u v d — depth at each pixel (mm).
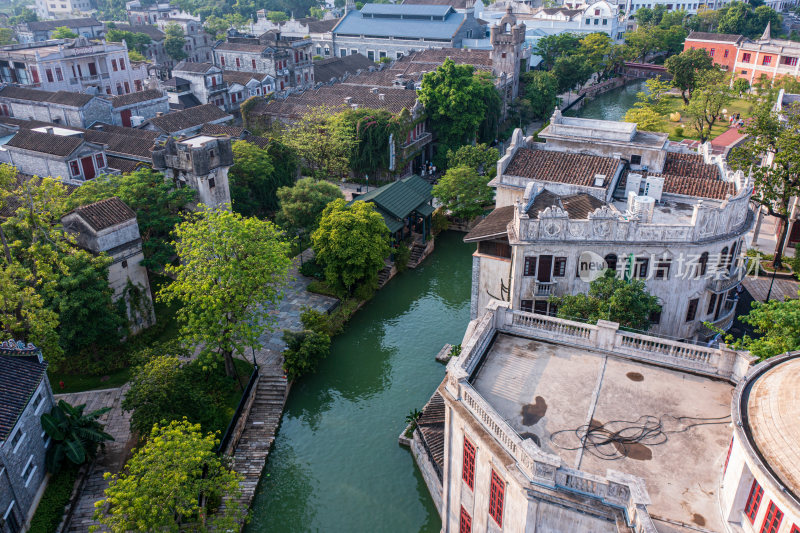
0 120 78812
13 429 31969
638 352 29594
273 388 46062
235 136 78312
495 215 49250
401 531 35375
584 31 157875
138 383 37594
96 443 37719
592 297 37688
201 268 43000
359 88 97312
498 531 24844
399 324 56094
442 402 41594
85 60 100750
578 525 21375
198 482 30656
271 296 45656
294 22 151750
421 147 89000
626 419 25891
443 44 135125
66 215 46344
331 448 41656
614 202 48906
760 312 33250
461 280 63750
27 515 33250
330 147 78875
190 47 156875
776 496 18062
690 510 21672
